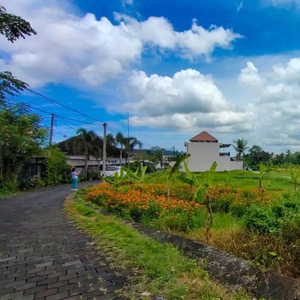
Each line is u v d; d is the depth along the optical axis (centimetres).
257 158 5434
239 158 5488
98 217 655
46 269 341
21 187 1623
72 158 3272
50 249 423
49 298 267
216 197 907
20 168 1683
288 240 389
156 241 429
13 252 411
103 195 958
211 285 275
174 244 415
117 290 279
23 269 342
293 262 345
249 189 1220
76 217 684
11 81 621
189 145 4406
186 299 255
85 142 2816
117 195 874
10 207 893
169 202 768
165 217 617
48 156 1989
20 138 1513
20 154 1612
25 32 583
